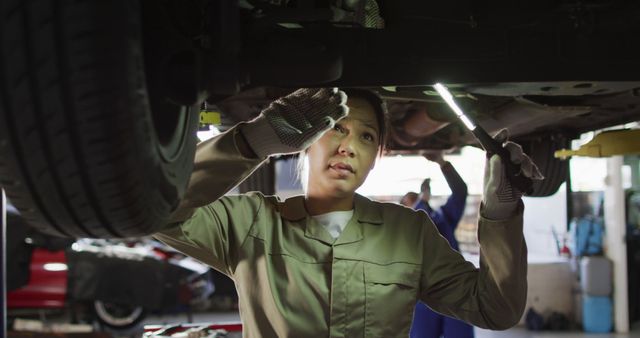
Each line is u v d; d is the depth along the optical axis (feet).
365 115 6.66
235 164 5.61
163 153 4.28
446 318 15.60
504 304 6.48
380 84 5.60
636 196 31.14
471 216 35.45
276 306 6.33
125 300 26.86
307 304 6.39
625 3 5.76
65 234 4.38
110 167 3.75
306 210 6.86
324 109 5.40
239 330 11.81
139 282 26.99
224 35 4.50
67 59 3.51
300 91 5.50
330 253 6.54
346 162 6.57
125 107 3.64
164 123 4.43
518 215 6.03
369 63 5.59
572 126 10.54
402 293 6.65
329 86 5.44
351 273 6.46
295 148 5.49
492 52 5.74
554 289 29.04
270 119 5.43
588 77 5.73
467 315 6.85
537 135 11.12
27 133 3.67
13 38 3.53
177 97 4.34
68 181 3.83
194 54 4.38
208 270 28.73
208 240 6.48
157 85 4.33
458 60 5.70
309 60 4.92
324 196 6.73
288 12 5.18
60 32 3.51
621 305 28.07
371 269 6.53
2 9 3.54
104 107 3.58
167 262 27.48
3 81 3.57
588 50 5.75
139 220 4.16
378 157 7.02
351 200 6.88
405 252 6.74
